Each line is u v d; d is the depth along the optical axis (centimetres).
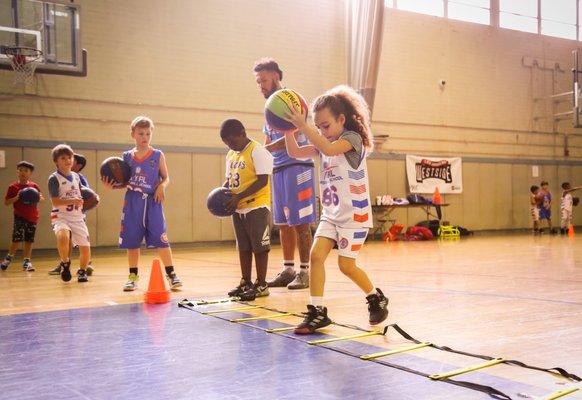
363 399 200
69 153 577
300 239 494
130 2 1095
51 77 1024
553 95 1688
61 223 575
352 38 1317
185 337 300
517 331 311
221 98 1191
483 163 1569
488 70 1575
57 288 522
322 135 326
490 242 1173
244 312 374
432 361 248
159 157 512
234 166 448
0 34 916
